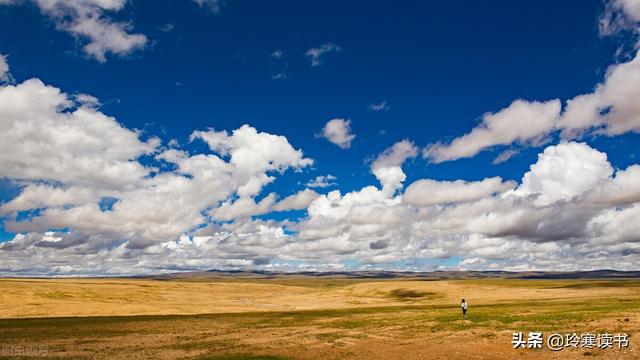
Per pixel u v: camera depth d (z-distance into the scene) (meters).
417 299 165.38
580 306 74.50
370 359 37.59
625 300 87.56
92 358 40.91
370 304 137.00
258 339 49.88
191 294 187.25
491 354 37.03
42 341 52.78
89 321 76.94
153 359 39.94
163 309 110.62
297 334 52.69
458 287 197.25
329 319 68.81
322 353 40.66
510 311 69.56
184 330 60.84
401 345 42.94
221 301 156.00
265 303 146.12
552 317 55.31
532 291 168.50
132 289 183.25
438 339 44.78
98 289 169.88
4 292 138.50
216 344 47.28
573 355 34.66
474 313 68.44
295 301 158.62
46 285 167.25
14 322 77.75
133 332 59.88
